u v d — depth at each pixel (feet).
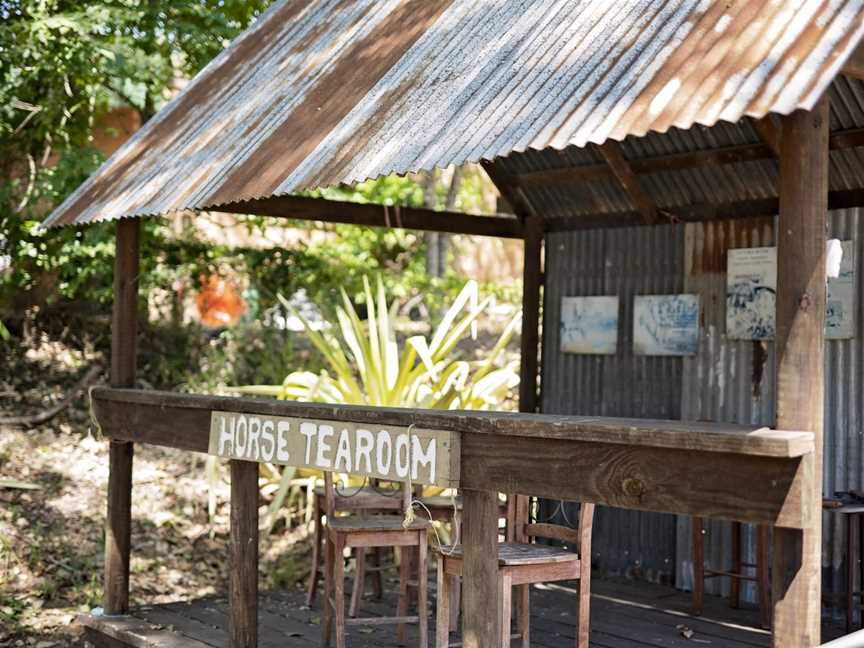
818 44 11.69
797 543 11.53
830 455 20.39
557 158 24.06
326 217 22.77
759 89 11.45
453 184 39.19
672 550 23.06
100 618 21.01
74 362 35.65
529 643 18.12
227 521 30.09
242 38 24.48
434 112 15.30
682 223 22.98
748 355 21.85
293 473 28.58
